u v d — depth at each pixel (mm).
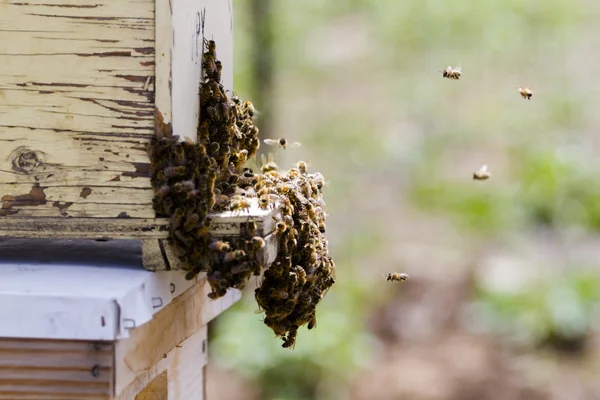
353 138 17547
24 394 2717
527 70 19203
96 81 3152
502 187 15922
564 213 15227
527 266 13750
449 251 14359
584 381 11148
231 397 10812
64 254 3463
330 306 12664
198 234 3035
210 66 3533
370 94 18875
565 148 16531
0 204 3215
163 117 3143
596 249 14320
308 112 18297
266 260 3088
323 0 22078
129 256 3418
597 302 12789
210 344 11852
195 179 3105
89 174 3176
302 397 11047
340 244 14570
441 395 10938
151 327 3113
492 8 21188
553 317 12453
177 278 3379
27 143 3199
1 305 2697
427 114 18234
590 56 19422
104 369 2715
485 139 17422
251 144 4012
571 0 21438
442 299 13148
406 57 19953
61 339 2717
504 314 12648
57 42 3160
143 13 3117
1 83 3191
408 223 15203
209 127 3551
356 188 16234
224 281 3033
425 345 12227
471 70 19375
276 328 3527
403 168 16750
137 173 3146
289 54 20000
